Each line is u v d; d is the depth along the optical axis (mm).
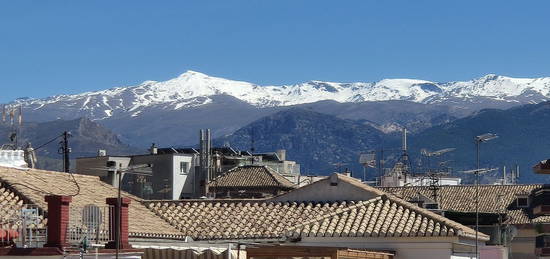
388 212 52781
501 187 111062
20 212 40219
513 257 105125
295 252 43906
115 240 37938
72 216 38312
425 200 91500
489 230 73562
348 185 55938
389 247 50781
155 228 51469
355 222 52062
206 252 43312
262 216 55188
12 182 45438
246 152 143750
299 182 121000
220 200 56906
